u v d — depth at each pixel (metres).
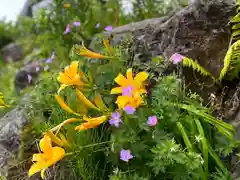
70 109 0.79
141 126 0.77
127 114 0.78
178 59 0.91
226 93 0.98
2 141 0.99
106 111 0.80
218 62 1.02
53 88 1.01
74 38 1.48
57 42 1.49
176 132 0.80
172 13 1.22
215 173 0.78
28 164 0.94
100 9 1.54
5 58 2.25
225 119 0.92
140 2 1.62
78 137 0.81
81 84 0.83
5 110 1.09
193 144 0.80
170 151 0.72
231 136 0.80
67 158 0.81
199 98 0.93
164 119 0.79
